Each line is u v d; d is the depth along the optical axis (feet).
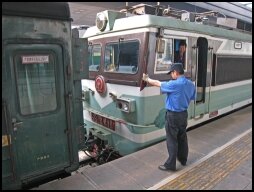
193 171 12.85
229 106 24.22
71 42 11.66
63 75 11.57
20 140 10.68
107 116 17.65
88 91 19.67
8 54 9.95
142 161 13.78
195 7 51.03
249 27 28.76
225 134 18.29
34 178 11.30
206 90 19.93
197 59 18.26
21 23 10.07
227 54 22.12
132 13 18.01
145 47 14.53
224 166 13.42
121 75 16.17
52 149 11.70
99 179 11.96
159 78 15.47
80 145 13.01
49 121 11.43
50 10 10.73
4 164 10.28
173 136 12.42
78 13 51.11
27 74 10.57
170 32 15.57
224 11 54.65
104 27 17.35
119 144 16.81
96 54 18.78
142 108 14.96
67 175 13.23
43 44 10.75
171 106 12.13
